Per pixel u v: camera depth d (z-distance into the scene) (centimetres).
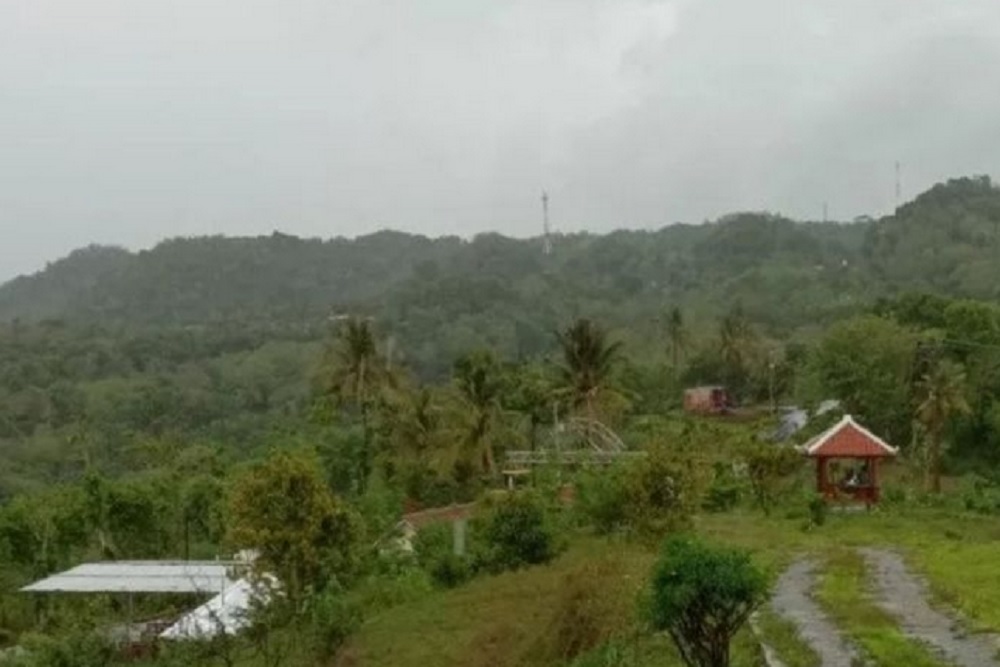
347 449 6675
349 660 2864
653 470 3500
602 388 6912
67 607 4184
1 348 13362
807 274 16312
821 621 2323
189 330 16250
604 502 3844
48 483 8050
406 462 6625
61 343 14038
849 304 13125
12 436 9900
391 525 4969
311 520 3347
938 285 13675
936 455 6125
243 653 3011
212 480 5450
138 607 3944
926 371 6706
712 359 10569
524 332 14938
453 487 6600
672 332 11100
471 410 6538
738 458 5322
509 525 3759
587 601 2495
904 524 4288
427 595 3497
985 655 2006
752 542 3697
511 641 2648
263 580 3203
